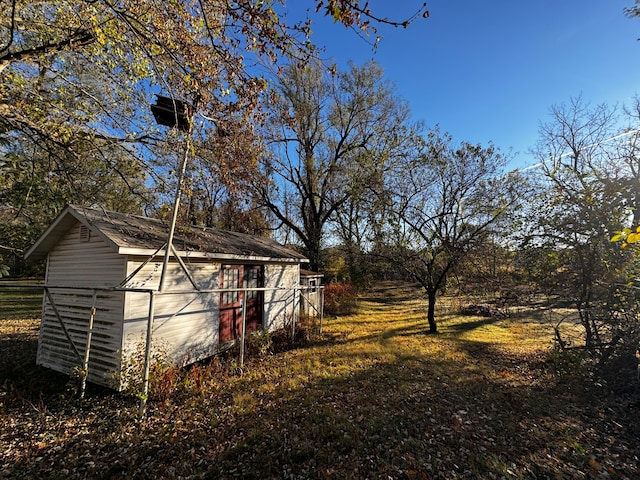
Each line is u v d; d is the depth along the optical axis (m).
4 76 5.11
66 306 6.75
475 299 11.34
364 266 13.35
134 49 4.85
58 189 6.45
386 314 14.95
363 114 19.06
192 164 5.96
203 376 6.10
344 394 5.50
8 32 5.33
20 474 3.43
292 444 3.95
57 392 5.64
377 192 10.88
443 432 4.26
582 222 6.17
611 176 5.98
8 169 5.99
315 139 19.92
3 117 4.98
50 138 5.39
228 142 5.57
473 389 5.78
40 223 7.52
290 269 12.21
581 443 4.08
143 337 6.18
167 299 6.78
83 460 3.67
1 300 16.34
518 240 7.29
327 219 20.67
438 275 10.89
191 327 7.38
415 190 10.60
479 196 9.68
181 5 4.25
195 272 7.59
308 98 18.81
